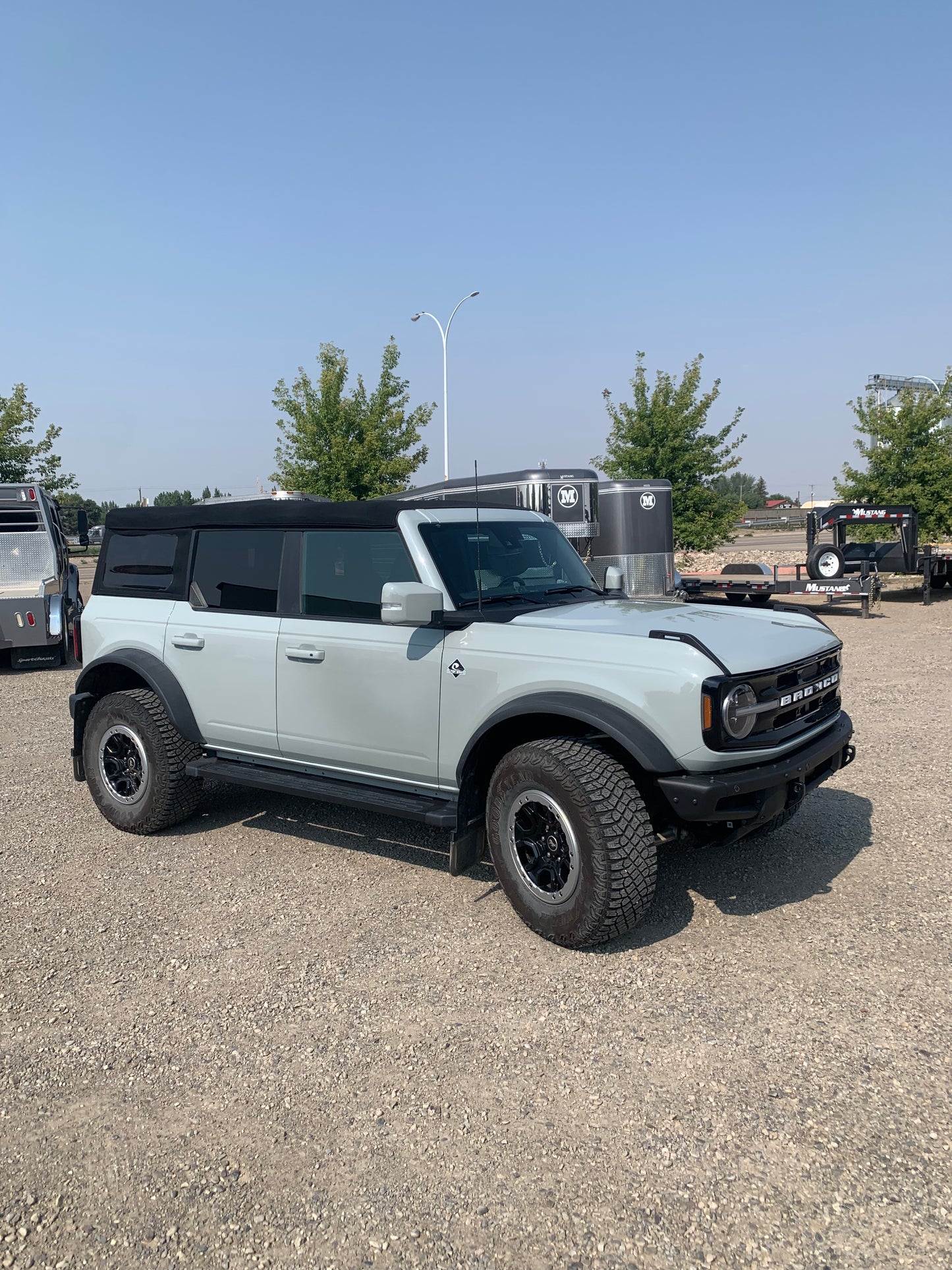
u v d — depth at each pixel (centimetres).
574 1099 301
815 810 585
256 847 552
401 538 464
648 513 1558
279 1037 345
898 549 1939
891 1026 337
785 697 402
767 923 424
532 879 412
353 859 527
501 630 430
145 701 562
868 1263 231
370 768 480
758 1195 255
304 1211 256
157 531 585
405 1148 281
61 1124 297
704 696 370
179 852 546
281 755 520
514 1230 246
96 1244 247
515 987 374
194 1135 290
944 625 1547
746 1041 330
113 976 395
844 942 404
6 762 777
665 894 459
